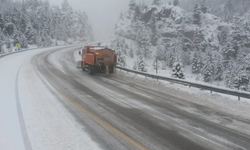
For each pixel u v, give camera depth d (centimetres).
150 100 916
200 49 8019
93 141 498
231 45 7425
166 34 9375
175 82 1292
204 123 645
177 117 695
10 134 526
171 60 7256
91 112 716
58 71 1773
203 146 489
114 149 462
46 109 732
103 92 1046
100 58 1631
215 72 6112
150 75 1509
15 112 691
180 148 477
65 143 484
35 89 1044
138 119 663
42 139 502
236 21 10256
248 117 716
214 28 8706
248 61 4975
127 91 1092
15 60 2511
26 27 7469
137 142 499
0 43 5525
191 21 9050
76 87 1141
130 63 7519
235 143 510
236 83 4394
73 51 4581
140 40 8694
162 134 551
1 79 1283
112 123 620
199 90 1126
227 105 858
